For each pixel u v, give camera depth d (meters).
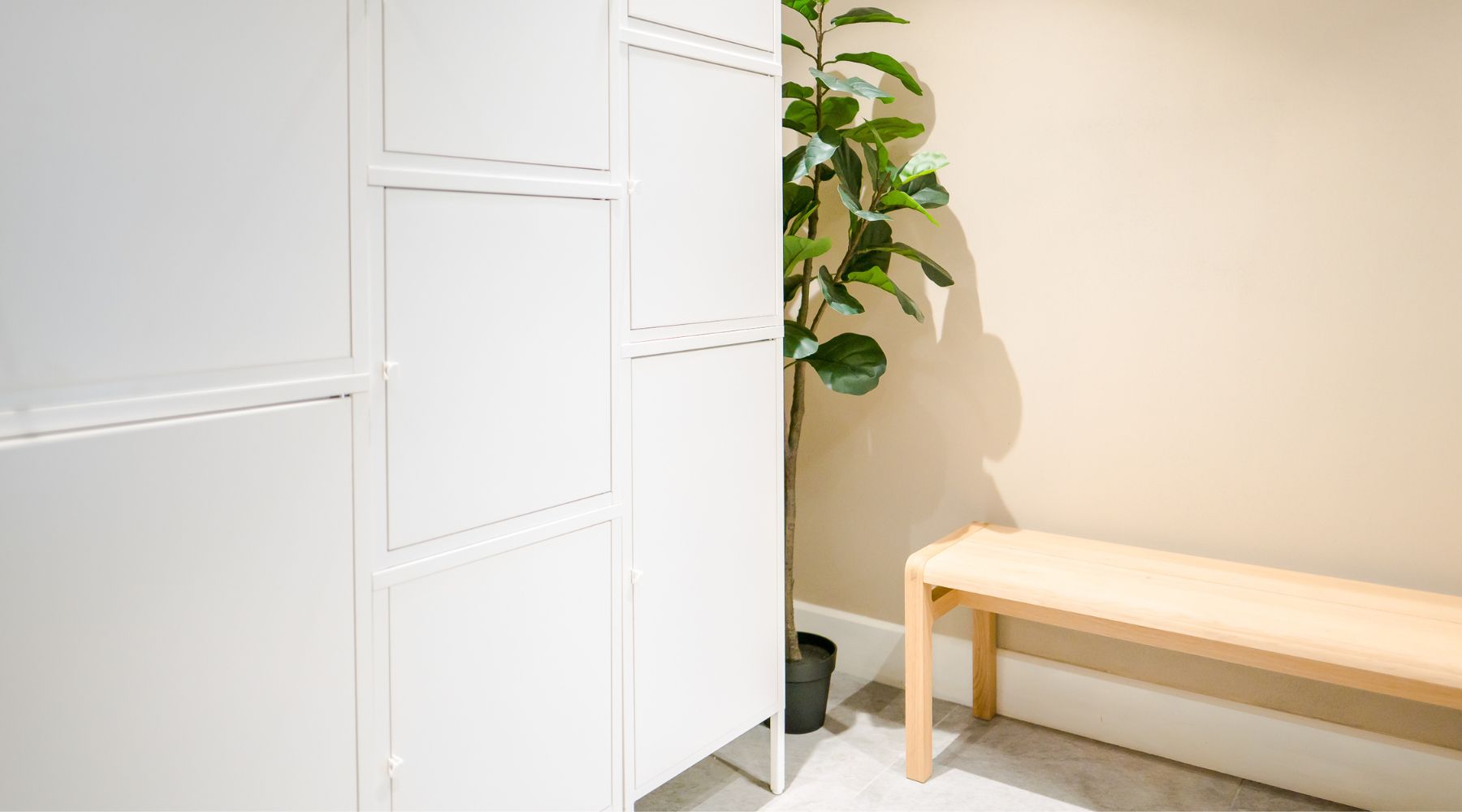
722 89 1.90
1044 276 2.40
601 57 1.64
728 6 1.90
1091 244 2.33
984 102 2.45
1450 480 1.95
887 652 2.75
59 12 1.03
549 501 1.62
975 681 2.54
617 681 1.78
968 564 2.16
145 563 1.14
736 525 2.03
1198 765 2.28
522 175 1.53
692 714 1.95
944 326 2.57
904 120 2.43
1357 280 2.01
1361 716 2.09
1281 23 2.05
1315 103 2.03
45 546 1.05
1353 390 2.04
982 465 2.55
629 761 1.82
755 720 2.12
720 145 1.91
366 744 1.39
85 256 1.07
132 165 1.10
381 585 1.39
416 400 1.41
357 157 1.31
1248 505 2.18
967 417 2.56
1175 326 2.23
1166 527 2.29
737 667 2.06
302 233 1.26
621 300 1.72
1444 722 2.00
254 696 1.25
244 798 1.25
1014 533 2.44
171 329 1.14
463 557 1.49
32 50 1.01
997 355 2.50
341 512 1.33
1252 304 2.14
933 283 2.57
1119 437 2.33
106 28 1.07
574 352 1.64
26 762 1.06
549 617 1.64
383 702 1.41
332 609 1.33
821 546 2.87
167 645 1.16
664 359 1.83
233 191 1.19
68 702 1.08
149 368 1.13
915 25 2.54
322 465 1.30
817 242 2.19
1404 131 1.94
